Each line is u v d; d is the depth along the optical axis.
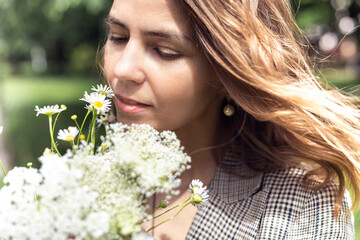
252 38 1.00
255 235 1.10
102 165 0.75
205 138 1.18
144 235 0.72
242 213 1.14
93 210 0.71
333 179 1.09
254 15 1.02
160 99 0.97
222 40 0.96
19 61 32.66
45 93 15.36
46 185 0.67
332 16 7.43
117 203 0.73
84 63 27.23
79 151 0.74
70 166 0.73
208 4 0.95
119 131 0.79
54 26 11.30
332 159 1.08
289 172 1.15
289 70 1.10
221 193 1.16
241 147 1.21
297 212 1.10
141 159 0.74
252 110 1.05
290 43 1.14
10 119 8.90
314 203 1.10
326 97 1.11
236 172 1.18
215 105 1.16
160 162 0.75
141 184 0.75
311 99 1.05
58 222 0.66
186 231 1.14
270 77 1.03
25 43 20.94
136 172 0.74
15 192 0.72
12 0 8.84
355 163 1.08
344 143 1.08
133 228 0.71
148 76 0.96
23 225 0.68
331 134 1.07
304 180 1.12
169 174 0.80
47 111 0.86
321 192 1.10
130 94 0.97
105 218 0.68
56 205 0.67
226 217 1.13
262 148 1.17
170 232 1.14
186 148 1.17
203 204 0.92
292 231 1.08
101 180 0.74
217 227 1.12
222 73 1.01
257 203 1.13
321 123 1.06
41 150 6.27
